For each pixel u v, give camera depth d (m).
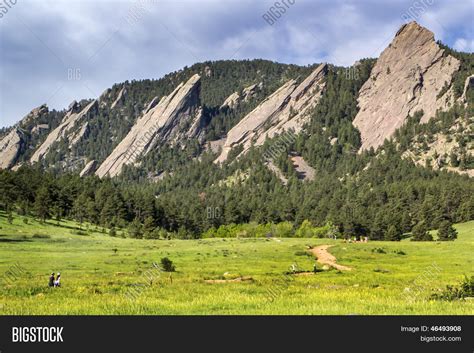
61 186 189.12
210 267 61.00
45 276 48.53
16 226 113.62
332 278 47.28
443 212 180.00
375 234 167.50
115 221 162.62
